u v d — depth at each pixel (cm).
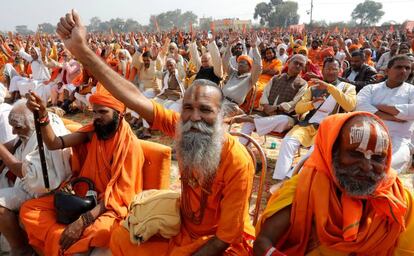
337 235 200
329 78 487
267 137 673
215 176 225
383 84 445
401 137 424
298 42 1538
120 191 299
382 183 198
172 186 467
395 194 202
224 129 227
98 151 308
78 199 286
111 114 299
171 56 1034
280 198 215
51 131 293
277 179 453
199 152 214
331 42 1445
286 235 215
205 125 216
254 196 439
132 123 742
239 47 1007
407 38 2147
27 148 327
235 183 221
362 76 647
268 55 926
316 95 491
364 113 200
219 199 233
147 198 256
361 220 202
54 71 948
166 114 252
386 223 200
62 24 206
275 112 527
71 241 271
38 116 282
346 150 193
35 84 970
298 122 510
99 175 309
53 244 278
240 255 240
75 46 205
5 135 371
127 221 253
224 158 222
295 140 463
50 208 300
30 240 292
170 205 249
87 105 889
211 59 726
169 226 241
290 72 530
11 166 315
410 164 515
